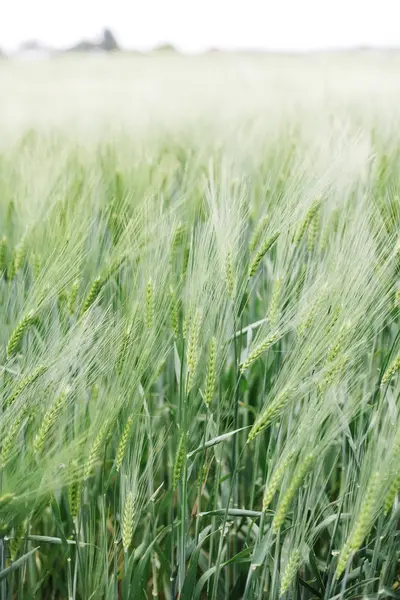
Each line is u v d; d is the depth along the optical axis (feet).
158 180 7.86
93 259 7.07
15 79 31.53
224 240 6.31
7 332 6.47
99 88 26.43
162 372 7.12
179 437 6.23
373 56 41.22
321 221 7.09
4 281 7.11
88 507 6.51
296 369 6.04
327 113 12.96
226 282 6.25
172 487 6.12
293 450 5.86
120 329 6.23
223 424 6.98
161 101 20.17
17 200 7.54
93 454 5.98
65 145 10.36
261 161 9.17
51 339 6.23
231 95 22.07
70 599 6.13
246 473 7.02
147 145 11.03
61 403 5.91
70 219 6.86
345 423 6.04
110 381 6.20
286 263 6.47
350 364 6.08
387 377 6.07
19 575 6.37
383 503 5.87
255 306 7.66
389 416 6.03
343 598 6.16
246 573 6.64
